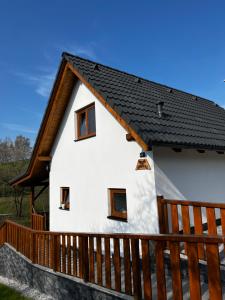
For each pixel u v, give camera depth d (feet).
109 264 17.39
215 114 40.68
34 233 27.17
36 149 39.91
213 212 17.35
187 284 16.58
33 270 26.16
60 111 36.91
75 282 19.76
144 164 23.47
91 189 30.96
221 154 30.12
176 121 27.76
